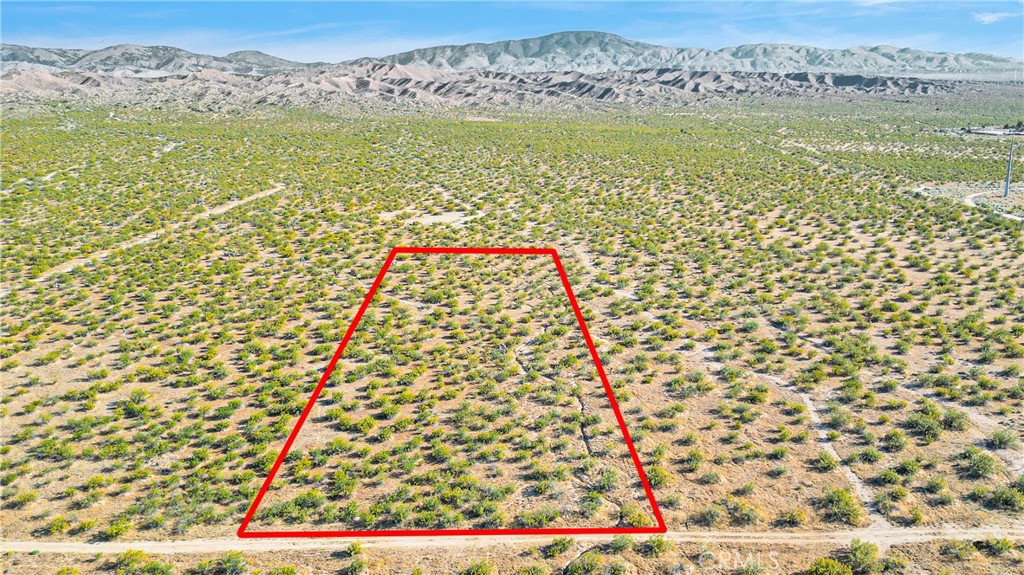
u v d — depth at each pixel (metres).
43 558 21.05
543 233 59.56
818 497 23.33
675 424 28.17
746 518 22.33
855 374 32.06
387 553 21.16
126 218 61.72
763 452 26.05
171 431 28.19
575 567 20.08
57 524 22.31
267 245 55.34
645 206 70.44
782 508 22.88
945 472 24.36
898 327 37.00
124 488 24.47
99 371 33.03
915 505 22.66
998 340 34.97
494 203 71.44
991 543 20.56
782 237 57.69
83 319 39.56
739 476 24.70
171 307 40.84
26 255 50.19
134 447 27.16
